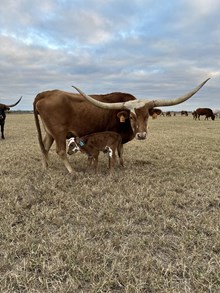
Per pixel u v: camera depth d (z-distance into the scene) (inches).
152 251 55.6
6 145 198.5
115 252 54.3
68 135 118.0
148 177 106.6
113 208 75.7
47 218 69.8
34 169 118.7
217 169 122.3
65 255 52.8
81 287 44.9
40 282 45.1
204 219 69.1
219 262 50.1
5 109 247.0
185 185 97.8
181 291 43.3
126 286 43.9
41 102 111.5
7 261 51.0
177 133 300.8
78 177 106.3
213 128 388.5
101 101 118.5
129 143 208.1
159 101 112.8
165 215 72.1
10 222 66.9
